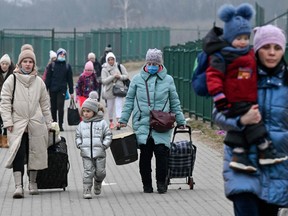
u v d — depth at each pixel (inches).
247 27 502.6
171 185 968.3
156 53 908.0
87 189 880.3
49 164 909.2
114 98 1649.9
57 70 1584.6
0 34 3412.9
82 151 884.6
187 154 917.2
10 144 874.1
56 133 908.6
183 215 780.0
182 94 1932.8
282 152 511.5
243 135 505.4
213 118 518.3
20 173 878.4
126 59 4517.7
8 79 879.7
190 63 1831.9
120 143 906.7
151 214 786.8
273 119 511.5
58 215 783.7
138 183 988.6
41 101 888.9
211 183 981.2
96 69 2117.4
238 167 503.8
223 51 502.3
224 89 503.2
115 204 842.2
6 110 872.9
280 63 515.8
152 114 897.5
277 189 509.4
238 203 509.4
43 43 3560.5
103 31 4097.0
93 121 888.9
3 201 859.4
